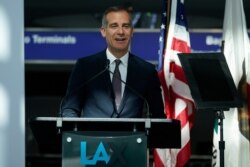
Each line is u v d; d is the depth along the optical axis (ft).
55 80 43.39
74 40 41.55
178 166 27.86
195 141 42.75
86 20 41.55
